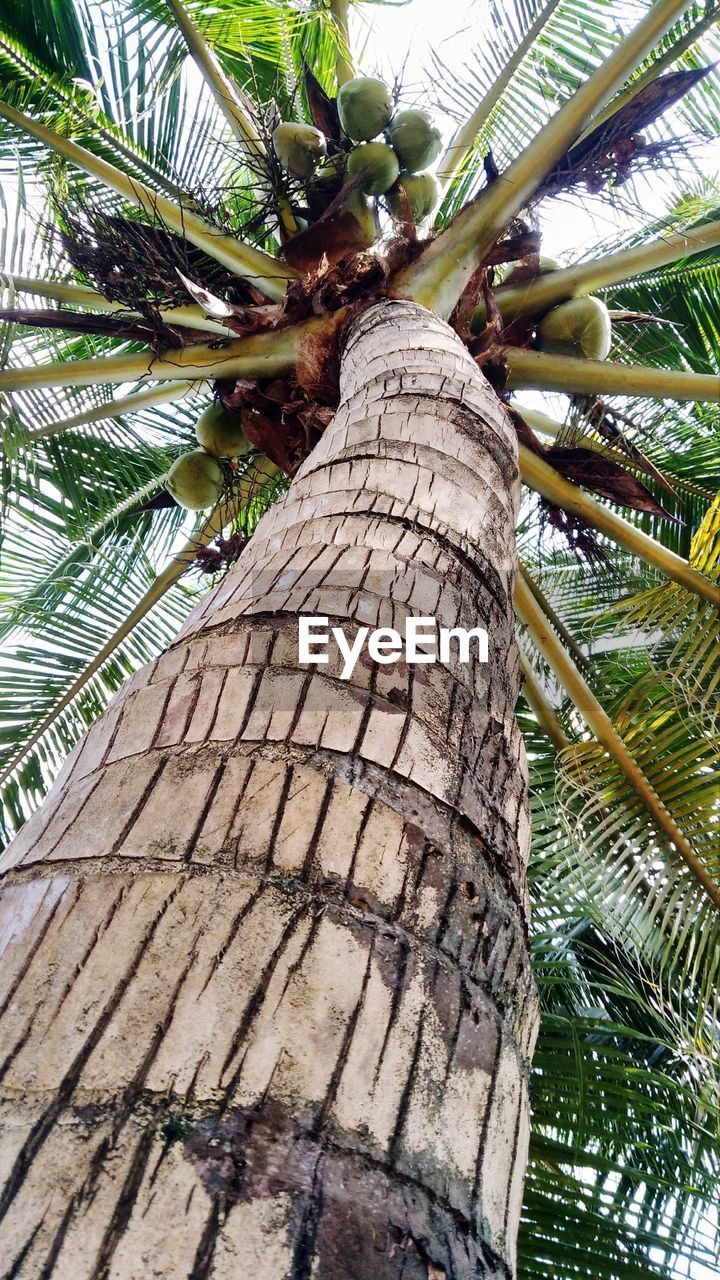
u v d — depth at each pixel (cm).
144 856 94
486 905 104
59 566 452
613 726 381
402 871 98
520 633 459
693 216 421
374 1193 74
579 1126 304
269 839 95
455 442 191
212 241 381
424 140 381
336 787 103
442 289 325
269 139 389
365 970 87
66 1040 79
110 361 356
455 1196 79
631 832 358
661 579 438
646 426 425
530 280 389
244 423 351
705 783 355
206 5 455
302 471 193
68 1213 67
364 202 380
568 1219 284
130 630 458
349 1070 80
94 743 119
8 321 355
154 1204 68
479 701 134
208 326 367
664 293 527
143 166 466
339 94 382
